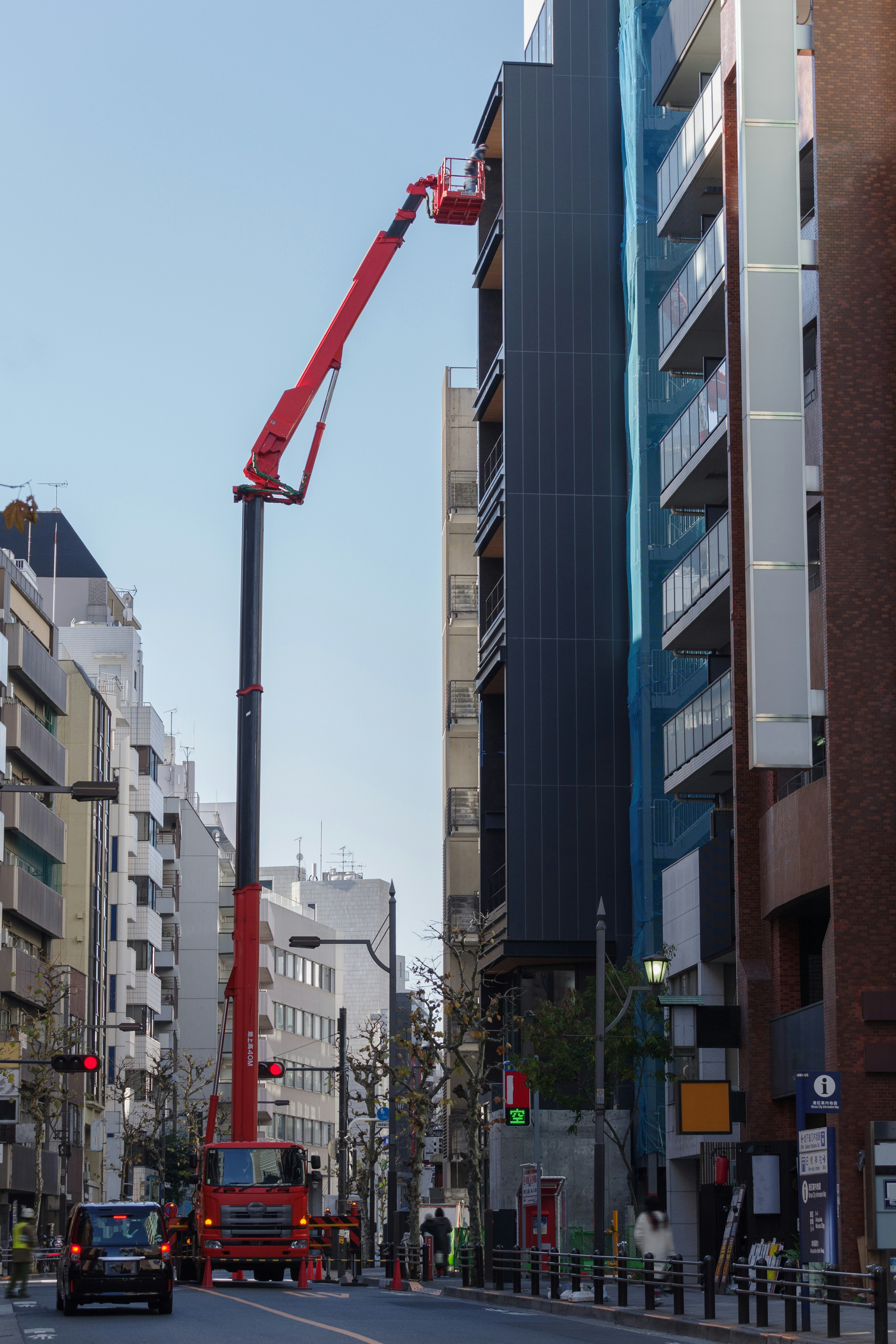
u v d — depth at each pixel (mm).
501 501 61562
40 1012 71812
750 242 34531
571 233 62594
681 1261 25438
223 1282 43531
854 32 34562
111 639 113938
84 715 91250
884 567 33062
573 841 58500
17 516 11102
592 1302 29531
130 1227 29203
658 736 55375
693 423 44750
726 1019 38531
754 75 35219
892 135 34281
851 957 31719
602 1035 34750
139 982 102062
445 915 76750
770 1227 32969
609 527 60750
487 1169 49281
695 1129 36938
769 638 33500
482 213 67562
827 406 33438
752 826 39031
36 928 78562
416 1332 22812
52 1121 76625
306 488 44656
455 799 77938
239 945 38344
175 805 121250
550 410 61375
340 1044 69562
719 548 41406
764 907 38219
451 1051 51969
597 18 64062
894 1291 27250
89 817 89188
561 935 57812
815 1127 35250
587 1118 55250
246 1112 38594
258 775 39125
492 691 65062
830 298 33719
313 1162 39844
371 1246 73438
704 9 46844
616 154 63250
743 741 39344
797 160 34938
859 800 32344
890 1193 29469
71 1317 28328
